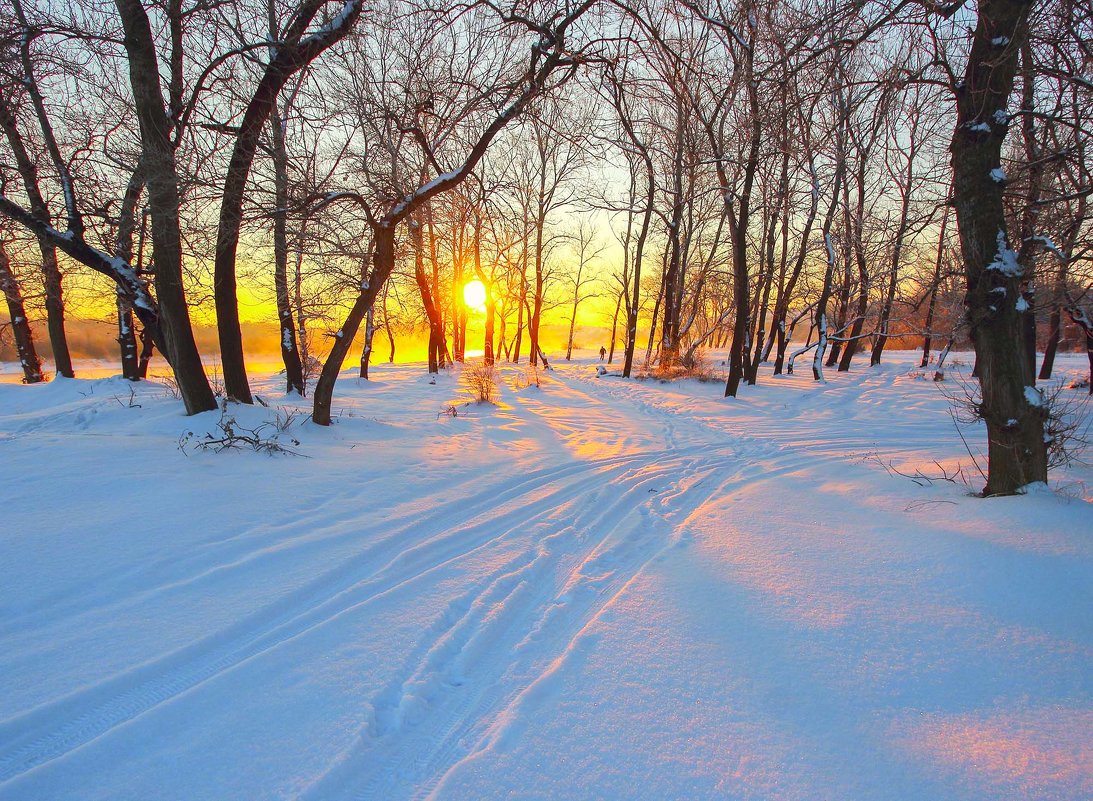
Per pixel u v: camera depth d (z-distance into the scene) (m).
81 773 2.16
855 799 1.91
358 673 2.83
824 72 5.46
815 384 19.56
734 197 15.96
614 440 10.20
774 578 3.78
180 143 8.12
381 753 2.30
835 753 2.14
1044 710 2.34
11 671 2.78
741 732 2.29
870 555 4.07
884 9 4.89
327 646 3.08
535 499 6.15
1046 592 3.28
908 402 15.03
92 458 6.32
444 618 3.41
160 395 11.95
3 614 3.30
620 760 2.15
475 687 2.77
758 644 2.96
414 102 8.91
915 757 2.10
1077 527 4.00
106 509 4.94
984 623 3.05
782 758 2.12
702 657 2.87
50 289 15.96
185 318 8.40
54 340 16.69
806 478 6.91
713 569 4.01
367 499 5.83
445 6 7.33
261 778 2.15
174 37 8.20
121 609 3.42
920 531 4.40
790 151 7.17
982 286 5.00
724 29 6.52
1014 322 4.94
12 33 7.22
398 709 2.57
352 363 41.03
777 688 2.58
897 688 2.54
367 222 9.26
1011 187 5.82
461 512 5.63
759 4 5.29
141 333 17.16
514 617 3.48
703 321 37.22
